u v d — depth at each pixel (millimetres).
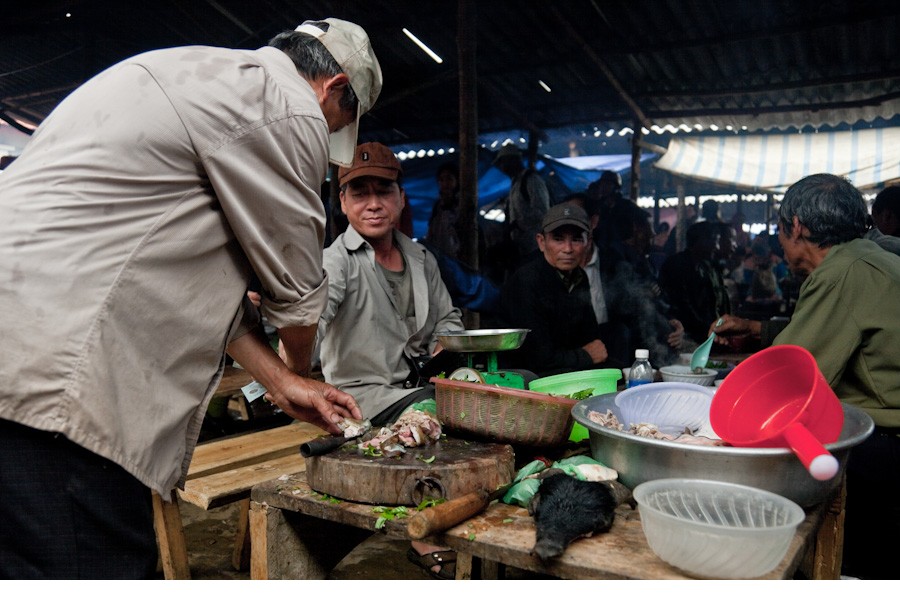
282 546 1631
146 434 1410
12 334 1296
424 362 2816
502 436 1683
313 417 1726
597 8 6941
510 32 7805
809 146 11914
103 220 1354
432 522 1292
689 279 5160
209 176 1415
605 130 11352
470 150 6320
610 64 8445
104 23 8117
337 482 1507
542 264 3533
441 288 3057
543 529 1278
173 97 1395
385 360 2668
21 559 1342
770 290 9664
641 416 1916
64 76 9805
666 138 12945
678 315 5180
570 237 3453
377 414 2562
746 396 1646
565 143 14164
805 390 1575
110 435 1348
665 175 15461
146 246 1381
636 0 6770
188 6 7711
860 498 2285
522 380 2191
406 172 10562
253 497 1620
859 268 2143
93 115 1393
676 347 4266
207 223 1458
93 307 1330
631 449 1488
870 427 1487
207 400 1570
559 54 8297
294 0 7383
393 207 2723
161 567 2613
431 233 7723
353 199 2686
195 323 1480
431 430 1689
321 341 2521
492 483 1519
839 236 2262
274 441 2617
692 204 16531
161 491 1468
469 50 6250
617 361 3744
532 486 1485
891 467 2129
